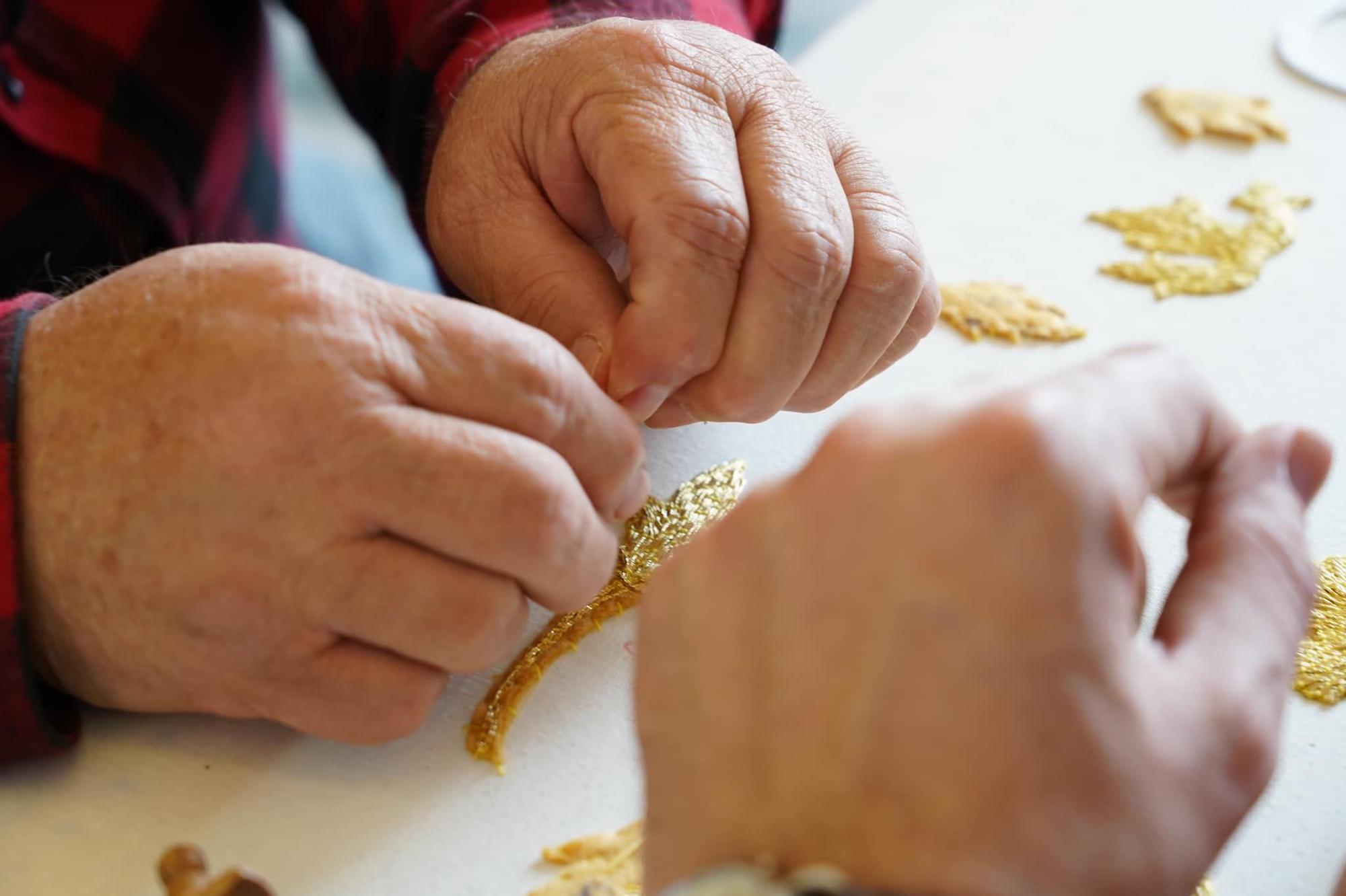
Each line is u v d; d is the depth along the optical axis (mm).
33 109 625
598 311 463
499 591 418
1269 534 354
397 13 617
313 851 413
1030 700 324
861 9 752
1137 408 344
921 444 332
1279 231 582
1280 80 673
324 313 417
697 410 472
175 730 435
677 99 466
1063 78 680
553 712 439
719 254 446
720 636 344
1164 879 328
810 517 338
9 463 418
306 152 1161
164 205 667
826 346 472
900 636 329
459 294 604
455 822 418
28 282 638
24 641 414
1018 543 325
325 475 408
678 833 342
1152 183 613
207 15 693
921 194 611
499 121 497
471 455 410
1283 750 422
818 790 330
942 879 320
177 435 412
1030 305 555
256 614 412
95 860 411
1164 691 336
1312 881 399
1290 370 527
